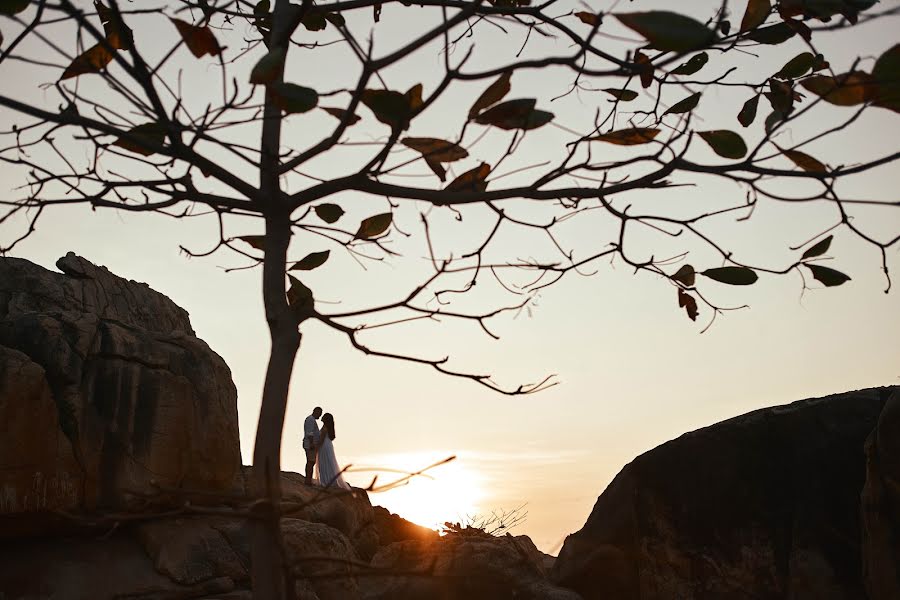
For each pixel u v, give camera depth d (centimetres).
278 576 249
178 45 260
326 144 271
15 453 918
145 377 1076
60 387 1005
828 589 872
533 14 329
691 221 295
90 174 289
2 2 244
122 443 1023
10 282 1173
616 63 331
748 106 323
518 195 280
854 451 937
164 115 259
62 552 949
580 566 1047
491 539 1072
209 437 1116
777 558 922
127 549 984
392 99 247
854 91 249
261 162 282
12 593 870
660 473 1026
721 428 1009
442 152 271
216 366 1187
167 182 280
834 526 905
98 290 1288
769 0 286
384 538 1522
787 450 969
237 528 1044
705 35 211
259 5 386
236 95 259
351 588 1066
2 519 911
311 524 1121
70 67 277
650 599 997
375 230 323
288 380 272
